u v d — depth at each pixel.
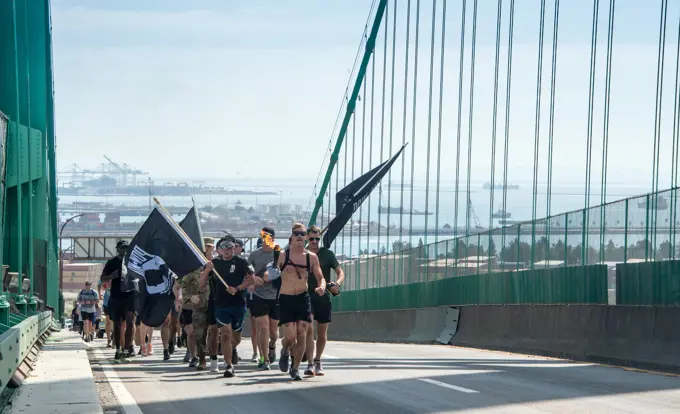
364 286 41.78
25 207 30.98
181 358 20.02
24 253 30.61
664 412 9.80
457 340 26.12
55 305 39.88
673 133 23.94
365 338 36.16
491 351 22.55
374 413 10.03
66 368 14.21
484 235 27.45
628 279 17.36
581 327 18.61
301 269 13.87
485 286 26.42
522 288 23.30
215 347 15.53
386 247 46.91
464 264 29.23
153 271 16.70
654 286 16.33
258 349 17.88
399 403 10.83
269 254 15.69
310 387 12.75
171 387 12.96
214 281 15.29
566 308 19.44
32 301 24.39
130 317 18.45
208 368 16.41
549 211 31.77
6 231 29.62
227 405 10.88
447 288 30.20
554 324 19.91
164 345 19.25
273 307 16.00
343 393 11.95
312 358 14.36
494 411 9.97
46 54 33.47
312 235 14.27
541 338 20.47
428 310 29.42
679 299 15.50
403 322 31.88
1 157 21.23
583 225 20.38
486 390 12.02
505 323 22.94
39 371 13.70
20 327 12.38
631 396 11.24
